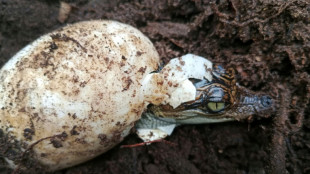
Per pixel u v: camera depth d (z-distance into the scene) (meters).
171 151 0.11
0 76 0.08
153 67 0.09
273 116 0.10
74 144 0.08
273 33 0.10
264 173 0.10
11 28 0.13
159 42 0.12
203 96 0.09
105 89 0.08
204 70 0.09
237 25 0.11
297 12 0.10
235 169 0.11
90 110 0.08
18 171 0.08
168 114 0.09
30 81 0.08
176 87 0.09
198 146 0.11
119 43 0.08
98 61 0.08
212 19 0.11
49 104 0.07
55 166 0.08
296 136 0.10
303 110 0.10
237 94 0.09
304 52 0.10
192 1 0.12
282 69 0.10
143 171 0.11
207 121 0.10
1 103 0.08
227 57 0.11
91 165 0.11
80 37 0.08
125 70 0.08
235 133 0.11
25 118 0.07
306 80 0.10
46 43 0.08
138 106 0.08
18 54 0.08
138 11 0.13
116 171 0.11
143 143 0.10
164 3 0.13
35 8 0.13
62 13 0.13
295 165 0.10
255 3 0.10
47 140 0.08
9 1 0.12
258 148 0.11
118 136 0.09
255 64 0.11
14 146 0.08
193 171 0.11
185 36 0.12
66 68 0.08
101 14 0.13
